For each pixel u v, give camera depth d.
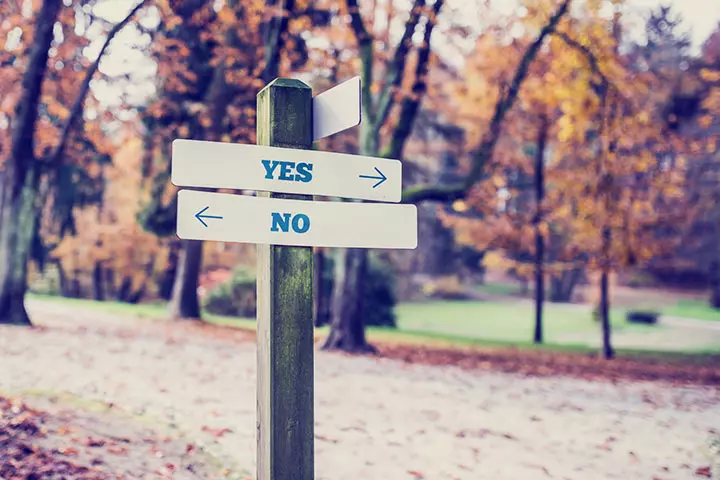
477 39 20.25
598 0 18.91
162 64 20.50
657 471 7.57
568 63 20.14
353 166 3.33
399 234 3.40
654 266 24.67
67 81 20.20
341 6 18.31
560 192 22.50
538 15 19.47
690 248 46.78
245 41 19.86
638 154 20.80
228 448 7.30
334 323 18.53
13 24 19.28
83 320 21.20
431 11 17.45
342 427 8.88
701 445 8.87
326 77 21.09
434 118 29.33
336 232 3.28
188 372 12.07
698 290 53.28
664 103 24.69
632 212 21.06
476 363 17.30
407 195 18.59
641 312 42.62
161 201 25.64
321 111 3.27
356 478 6.82
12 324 17.89
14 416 7.20
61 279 41.25
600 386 14.21
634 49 29.84
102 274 41.91
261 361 3.25
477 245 24.83
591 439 8.98
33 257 30.77
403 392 11.83
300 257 3.21
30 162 18.67
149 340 16.78
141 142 27.41
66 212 29.83
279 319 3.17
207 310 30.81
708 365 20.53
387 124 20.64
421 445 8.21
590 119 20.59
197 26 21.20
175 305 25.97
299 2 17.72
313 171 3.25
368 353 18.08
